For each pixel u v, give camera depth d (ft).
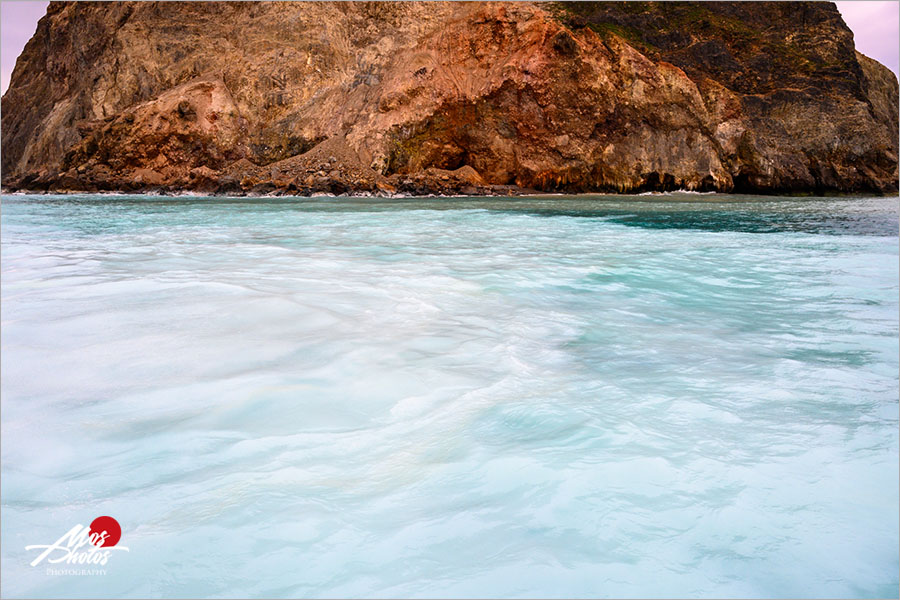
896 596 4.29
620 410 7.68
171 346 10.39
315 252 23.73
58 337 10.87
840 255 23.25
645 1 90.48
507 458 6.32
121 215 43.37
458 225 35.81
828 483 5.81
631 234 30.91
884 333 11.93
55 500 5.58
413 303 14.19
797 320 13.10
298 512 5.32
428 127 74.90
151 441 6.79
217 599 4.25
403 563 4.61
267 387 8.43
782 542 4.89
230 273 18.17
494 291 15.96
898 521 5.17
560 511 5.31
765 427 7.16
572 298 15.30
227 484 5.84
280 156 78.07
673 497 5.55
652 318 13.19
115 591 4.35
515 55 73.72
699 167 75.51
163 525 5.16
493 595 4.24
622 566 4.57
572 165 73.31
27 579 4.46
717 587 4.36
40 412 7.58
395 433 7.00
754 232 31.68
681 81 73.82
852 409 7.76
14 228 34.09
